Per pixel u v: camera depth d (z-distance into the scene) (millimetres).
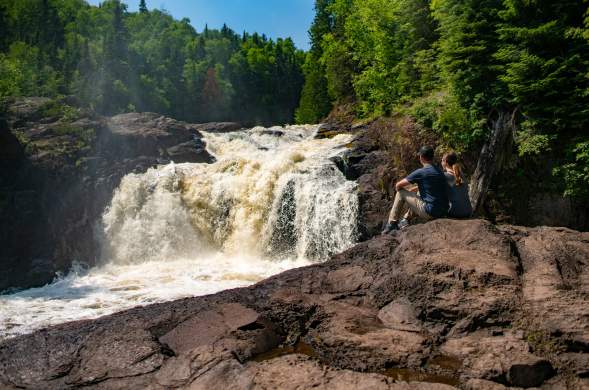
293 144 24750
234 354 3861
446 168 6738
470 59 15727
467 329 4098
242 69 105688
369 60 31203
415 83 22328
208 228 17969
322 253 16047
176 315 4750
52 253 15805
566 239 5664
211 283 12867
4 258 14719
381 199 16359
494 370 3447
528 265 5004
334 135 26188
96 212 17391
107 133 19812
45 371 3893
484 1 15875
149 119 22969
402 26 23812
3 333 8867
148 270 15125
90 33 99688
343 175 18562
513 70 14109
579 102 13633
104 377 3717
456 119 15672
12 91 27766
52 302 11438
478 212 15359
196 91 91312
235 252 17391
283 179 17438
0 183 15539
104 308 10703
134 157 19781
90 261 16734
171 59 94375
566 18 13586
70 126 18812
